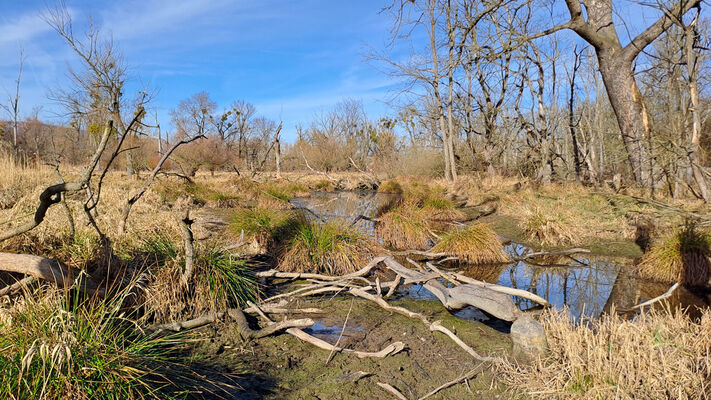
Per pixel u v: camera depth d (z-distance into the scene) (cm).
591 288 650
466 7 1916
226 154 3114
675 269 667
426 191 1995
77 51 2191
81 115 2398
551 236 973
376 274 691
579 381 301
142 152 2378
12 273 398
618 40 1173
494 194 1773
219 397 301
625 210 1154
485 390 328
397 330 454
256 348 397
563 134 2909
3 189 1060
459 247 820
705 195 1159
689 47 1088
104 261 441
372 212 1343
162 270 465
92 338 284
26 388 240
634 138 1166
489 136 2391
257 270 660
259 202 1570
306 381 336
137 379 269
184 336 407
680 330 355
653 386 286
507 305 466
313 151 3966
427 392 324
